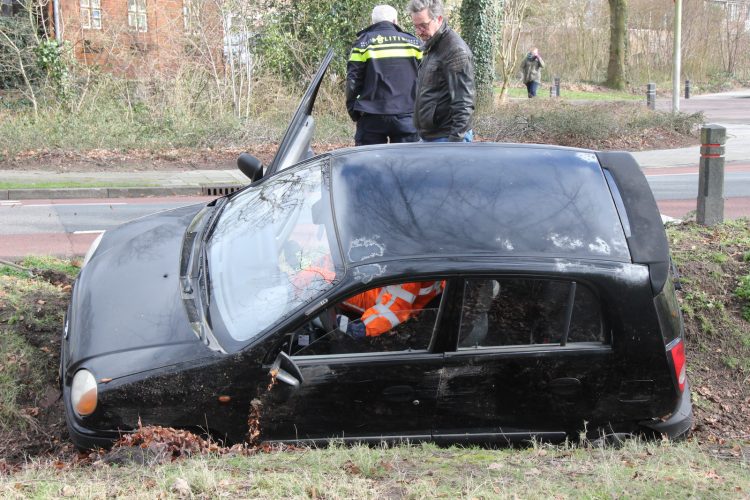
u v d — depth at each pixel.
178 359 3.95
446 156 4.57
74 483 3.51
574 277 4.05
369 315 3.98
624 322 4.10
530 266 4.02
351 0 20.61
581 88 40.62
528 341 4.08
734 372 6.27
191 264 4.64
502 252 4.05
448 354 4.02
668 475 3.64
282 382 3.89
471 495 3.26
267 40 20.16
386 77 7.87
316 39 21.00
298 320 3.92
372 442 4.15
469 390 4.09
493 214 4.20
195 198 13.23
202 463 3.61
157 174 14.91
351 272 3.96
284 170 5.19
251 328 4.00
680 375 4.21
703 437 5.30
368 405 4.05
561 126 19.58
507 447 4.24
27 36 18.83
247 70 19.59
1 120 17.25
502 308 4.05
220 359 3.91
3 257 8.12
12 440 4.80
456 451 4.05
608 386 4.15
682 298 6.62
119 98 18.86
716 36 46.06
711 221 8.23
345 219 4.20
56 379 5.29
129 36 19.58
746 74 46.81
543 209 4.25
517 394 4.12
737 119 27.22
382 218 4.17
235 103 19.48
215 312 4.17
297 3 21.00
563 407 4.18
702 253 7.28
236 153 17.14
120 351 4.07
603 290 4.07
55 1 18.95
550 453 4.05
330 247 4.13
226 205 5.23
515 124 19.72
